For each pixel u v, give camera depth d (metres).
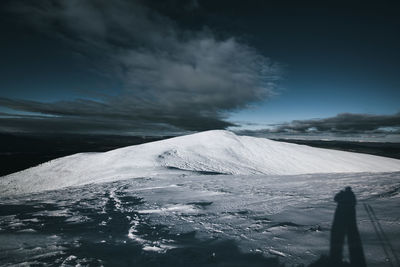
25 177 37.03
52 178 34.78
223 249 3.13
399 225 3.46
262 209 5.33
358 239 3.08
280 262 2.64
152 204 6.84
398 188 6.56
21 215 5.88
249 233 3.71
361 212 4.32
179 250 3.18
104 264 2.83
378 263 2.42
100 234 4.04
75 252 3.22
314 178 11.09
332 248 2.89
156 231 4.12
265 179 12.23
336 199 5.72
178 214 5.41
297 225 3.91
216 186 10.22
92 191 11.24
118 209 6.32
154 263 2.81
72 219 5.28
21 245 3.55
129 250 3.25
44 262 2.91
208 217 4.96
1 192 30.88
